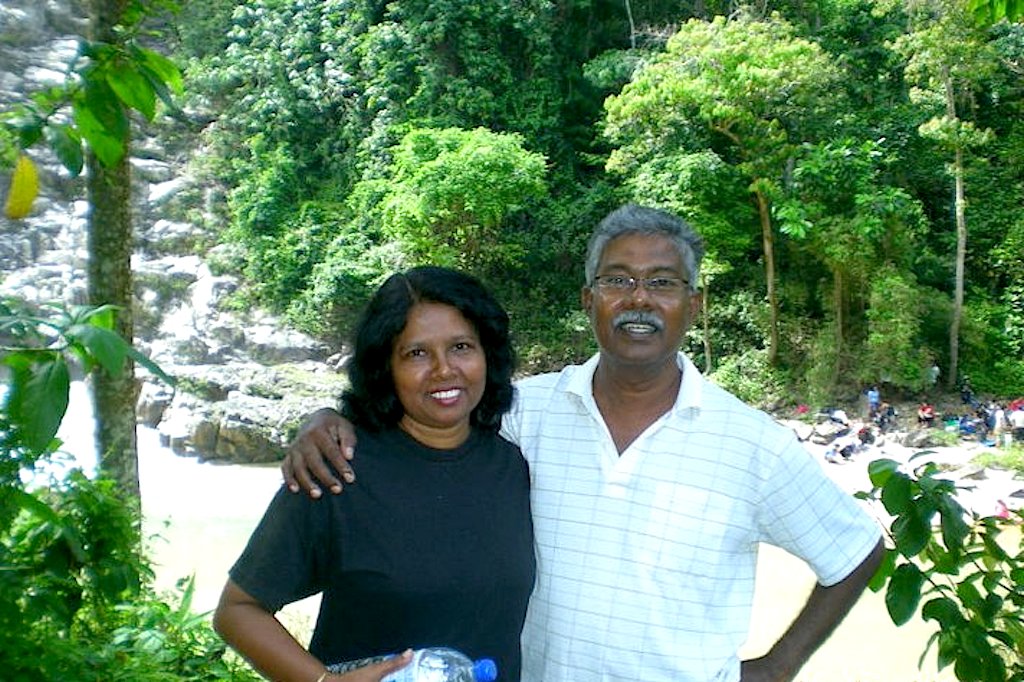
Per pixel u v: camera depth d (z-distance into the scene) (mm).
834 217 22422
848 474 18672
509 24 28875
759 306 24188
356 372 2127
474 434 2236
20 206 2035
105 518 2973
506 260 26062
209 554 14281
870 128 24609
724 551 2389
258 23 31828
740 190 23609
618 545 2402
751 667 2477
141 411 24156
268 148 30578
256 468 21031
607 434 2461
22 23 18562
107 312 1862
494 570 2070
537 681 2484
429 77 28266
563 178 28172
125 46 2141
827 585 2443
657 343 2412
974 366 23156
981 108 24938
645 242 2439
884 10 22797
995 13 3756
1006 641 2303
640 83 22938
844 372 23219
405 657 1917
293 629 8008
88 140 2127
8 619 2479
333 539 2025
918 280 24000
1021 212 23953
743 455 2396
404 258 26047
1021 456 18156
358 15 30141
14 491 2221
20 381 1752
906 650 10117
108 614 3410
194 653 3723
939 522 2438
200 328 27562
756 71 21625
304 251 28000
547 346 26156
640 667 2369
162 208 30609
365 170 28844
